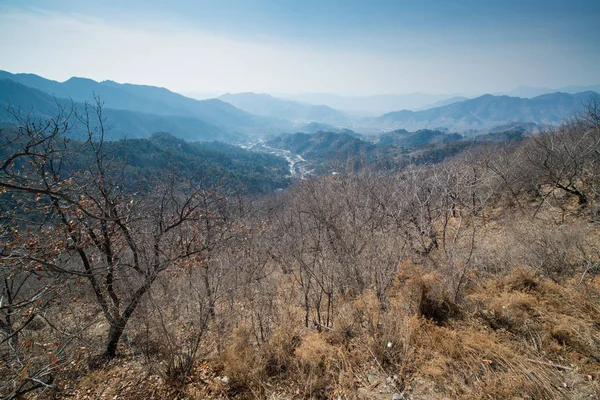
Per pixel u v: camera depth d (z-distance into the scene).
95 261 4.95
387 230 7.11
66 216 4.52
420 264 6.56
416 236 7.36
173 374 4.11
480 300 4.94
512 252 6.49
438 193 7.77
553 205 10.58
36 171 4.16
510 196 11.73
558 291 4.88
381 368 3.93
